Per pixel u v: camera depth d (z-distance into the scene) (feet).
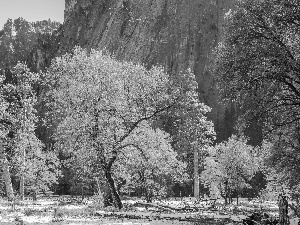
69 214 76.23
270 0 66.44
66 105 95.55
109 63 101.24
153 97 105.09
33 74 147.54
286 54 62.54
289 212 78.79
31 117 146.30
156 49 629.51
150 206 113.09
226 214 85.10
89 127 93.04
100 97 95.61
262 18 66.74
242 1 70.28
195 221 64.75
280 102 72.13
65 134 95.91
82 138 94.89
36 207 96.68
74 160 105.91
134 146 103.19
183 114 158.30
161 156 121.19
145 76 104.94
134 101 101.60
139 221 64.18
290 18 63.82
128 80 102.42
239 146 155.43
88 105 94.27
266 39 67.15
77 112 94.48
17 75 146.92
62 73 100.17
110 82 97.45
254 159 151.74
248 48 67.51
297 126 74.69
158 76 106.73
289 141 78.23
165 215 77.41
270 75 64.44
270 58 63.72
